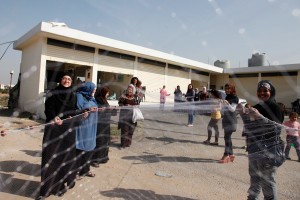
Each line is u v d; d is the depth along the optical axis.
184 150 4.03
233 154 3.76
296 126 3.71
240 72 16.66
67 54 10.45
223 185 3.13
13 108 11.31
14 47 12.27
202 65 15.98
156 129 4.48
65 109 3.04
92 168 3.77
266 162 2.58
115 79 12.82
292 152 3.92
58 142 2.97
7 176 3.22
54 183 2.89
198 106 4.32
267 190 2.59
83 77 11.84
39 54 9.84
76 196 2.88
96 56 11.42
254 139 2.67
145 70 13.63
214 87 18.17
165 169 3.60
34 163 3.69
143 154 4.07
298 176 3.48
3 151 3.84
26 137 4.43
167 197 2.88
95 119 3.40
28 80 10.66
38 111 8.89
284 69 14.83
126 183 3.23
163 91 10.12
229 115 3.79
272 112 2.68
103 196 2.89
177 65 15.41
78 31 10.03
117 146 4.62
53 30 9.24
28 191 2.90
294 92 14.44
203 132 4.26
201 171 3.51
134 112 4.51
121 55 12.46
